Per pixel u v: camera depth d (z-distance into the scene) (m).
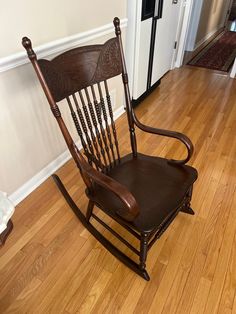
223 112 2.52
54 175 1.63
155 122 2.37
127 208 0.84
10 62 1.17
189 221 1.44
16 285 1.14
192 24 3.93
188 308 1.08
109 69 1.17
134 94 2.48
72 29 1.49
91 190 1.13
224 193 1.61
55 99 0.98
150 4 2.13
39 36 1.29
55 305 1.08
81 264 1.23
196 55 4.02
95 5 1.60
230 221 1.44
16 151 1.42
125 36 2.11
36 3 1.20
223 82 3.15
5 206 0.64
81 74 1.08
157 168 1.24
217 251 1.29
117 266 1.23
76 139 1.92
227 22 5.96
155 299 1.10
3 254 1.26
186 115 2.48
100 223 1.32
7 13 1.09
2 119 1.27
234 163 1.86
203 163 1.86
